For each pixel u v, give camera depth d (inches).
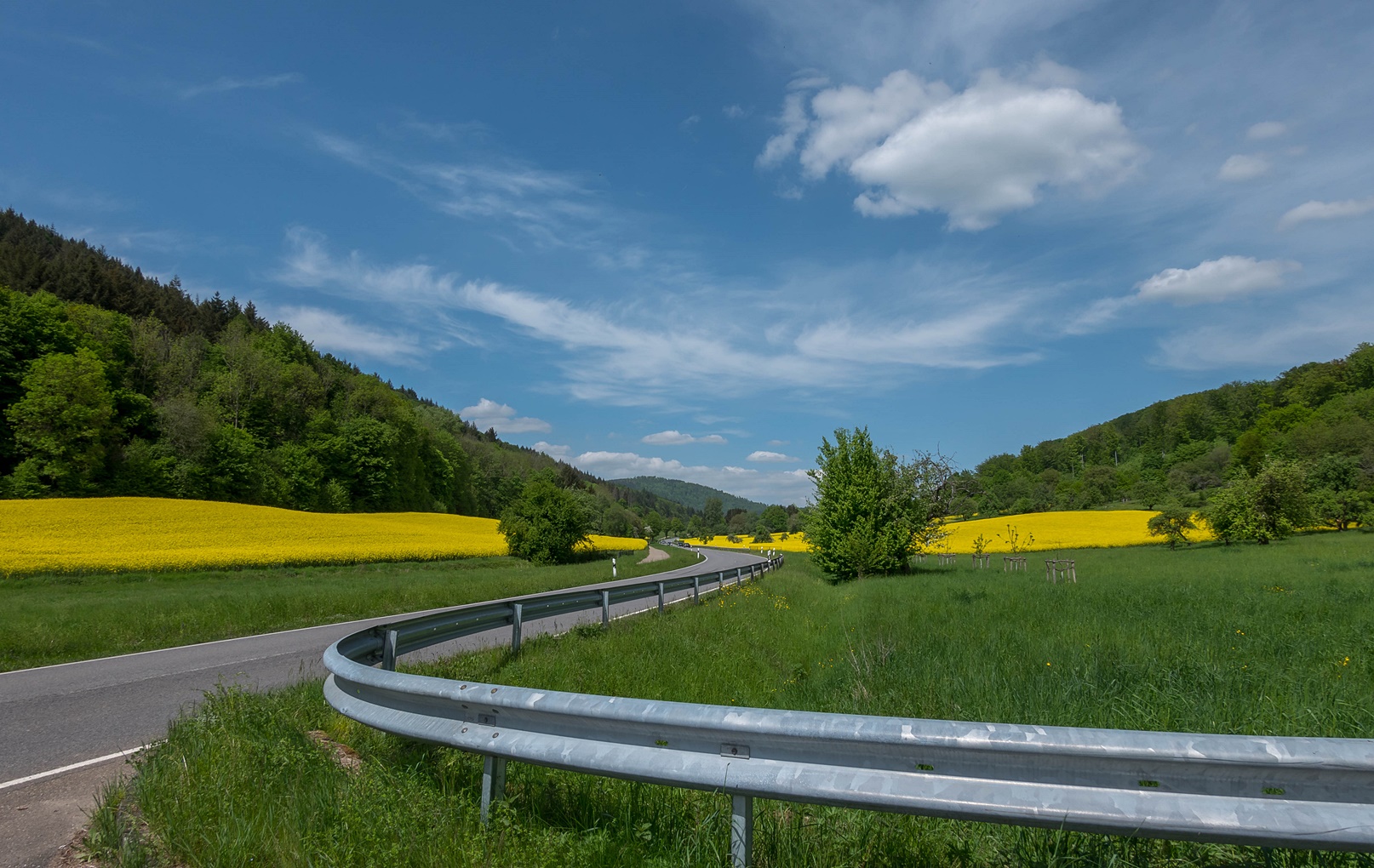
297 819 139.7
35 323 2231.8
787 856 122.3
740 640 427.2
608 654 355.9
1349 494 1830.7
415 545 1560.0
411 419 3469.5
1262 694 224.2
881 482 1158.3
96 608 618.8
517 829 128.2
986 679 264.4
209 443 2433.6
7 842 153.1
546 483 1717.5
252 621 581.3
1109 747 90.3
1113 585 676.1
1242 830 85.8
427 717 153.8
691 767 114.2
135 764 184.4
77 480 1980.8
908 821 137.7
